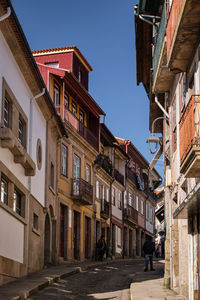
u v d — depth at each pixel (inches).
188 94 535.5
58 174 1107.3
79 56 1339.8
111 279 837.8
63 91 1168.8
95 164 1422.2
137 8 748.0
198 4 421.4
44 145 932.0
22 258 754.8
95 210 1425.9
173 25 489.1
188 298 557.6
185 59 520.1
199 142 409.1
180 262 619.5
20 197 768.9
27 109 793.6
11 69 690.8
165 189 772.6
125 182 1819.6
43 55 1312.7
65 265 1034.1
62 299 583.5
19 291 579.2
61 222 1145.4
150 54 839.1
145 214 2175.2
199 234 497.7
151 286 720.3
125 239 1834.4
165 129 783.1
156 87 705.0
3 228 644.7
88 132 1331.2
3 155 645.9
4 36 646.5
